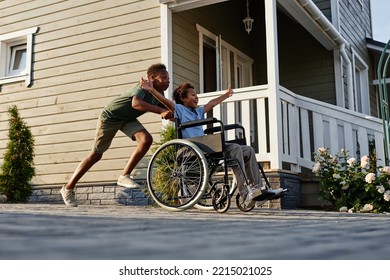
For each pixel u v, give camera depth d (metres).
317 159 6.55
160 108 4.55
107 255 0.72
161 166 4.43
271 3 6.96
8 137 8.69
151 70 4.88
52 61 8.98
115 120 5.07
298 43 10.27
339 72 9.71
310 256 0.78
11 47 9.90
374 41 12.29
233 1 10.30
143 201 7.54
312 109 7.30
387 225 2.03
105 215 2.80
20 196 7.98
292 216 3.58
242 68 10.66
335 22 10.01
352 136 7.41
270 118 6.71
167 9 7.83
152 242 0.97
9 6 9.65
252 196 3.97
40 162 8.77
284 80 10.33
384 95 7.33
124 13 8.34
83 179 8.23
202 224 1.82
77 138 8.51
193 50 8.48
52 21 9.09
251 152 4.18
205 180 3.99
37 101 9.00
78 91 8.61
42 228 1.31
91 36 8.62
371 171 6.24
